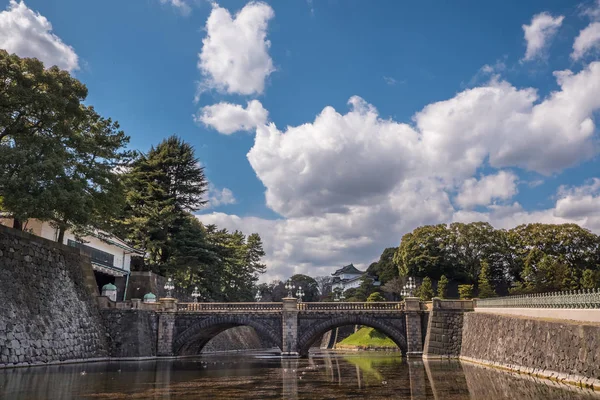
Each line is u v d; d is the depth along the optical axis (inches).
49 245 1665.8
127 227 2608.3
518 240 3816.4
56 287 1648.6
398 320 2055.9
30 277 1518.2
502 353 1365.7
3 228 1429.6
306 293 6471.5
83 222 1615.4
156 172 2800.2
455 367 1446.9
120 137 1926.7
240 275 3836.1
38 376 1147.9
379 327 2054.6
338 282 6825.8
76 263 1844.2
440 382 1051.9
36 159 1419.8
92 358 1758.1
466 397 815.7
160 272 2770.7
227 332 3277.6
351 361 1859.0
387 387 984.9
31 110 1453.0
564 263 3415.4
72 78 1574.8
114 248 2491.4
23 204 1343.5
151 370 1417.3
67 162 1585.9
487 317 1571.1
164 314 2103.8
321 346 4345.5
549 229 3686.0
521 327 1240.2
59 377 1139.9
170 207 2635.3
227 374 1302.9
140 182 2760.8
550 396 780.0
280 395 878.4
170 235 2733.8
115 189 1835.6
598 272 2972.4
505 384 968.9
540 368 1091.3
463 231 3924.7
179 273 2940.5
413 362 1713.8
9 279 1411.2
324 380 1140.5
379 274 4921.3
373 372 1334.9
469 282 3850.9
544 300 1235.2
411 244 3993.6
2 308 1336.1
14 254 1462.8
